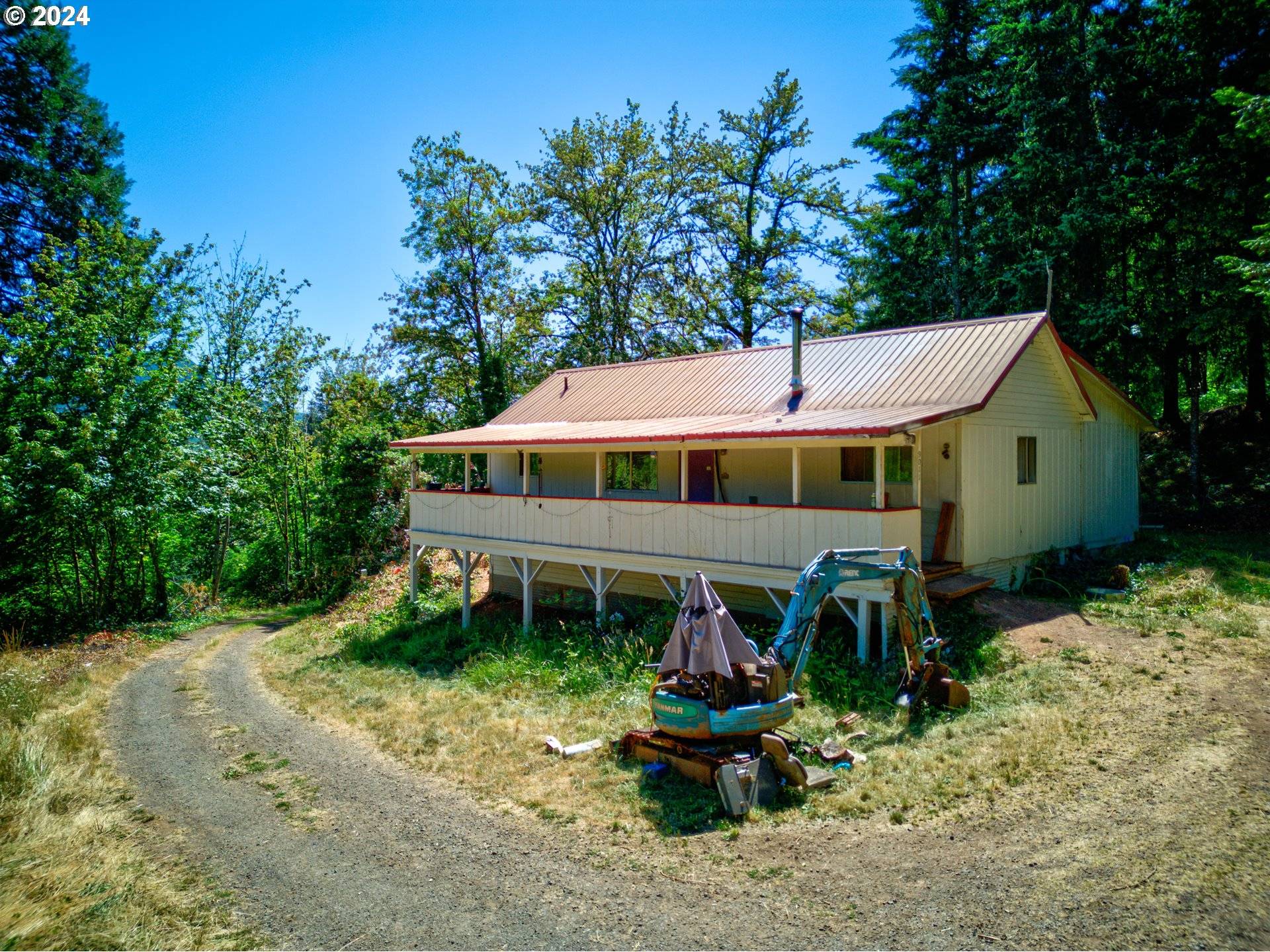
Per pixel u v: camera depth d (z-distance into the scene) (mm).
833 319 33031
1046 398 16141
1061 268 23109
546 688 12422
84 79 29734
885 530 11250
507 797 8164
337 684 14055
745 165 34344
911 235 31688
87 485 18969
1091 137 23641
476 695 12359
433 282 33812
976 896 5625
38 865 6777
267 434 29750
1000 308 25375
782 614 12656
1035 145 23125
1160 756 7738
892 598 11117
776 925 5469
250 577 31531
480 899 6121
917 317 30641
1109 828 6438
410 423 34188
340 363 35812
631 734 8977
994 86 26812
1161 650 11000
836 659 11680
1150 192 21438
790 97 33250
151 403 21016
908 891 5777
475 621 18766
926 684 9633
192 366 23766
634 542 14844
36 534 19875
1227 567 15602
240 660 17203
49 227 28328
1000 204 26172
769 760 7879
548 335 34656
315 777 9117
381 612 20969
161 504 21109
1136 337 23172
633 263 33062
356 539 26219
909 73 28734
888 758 8227
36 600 22078
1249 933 4996
